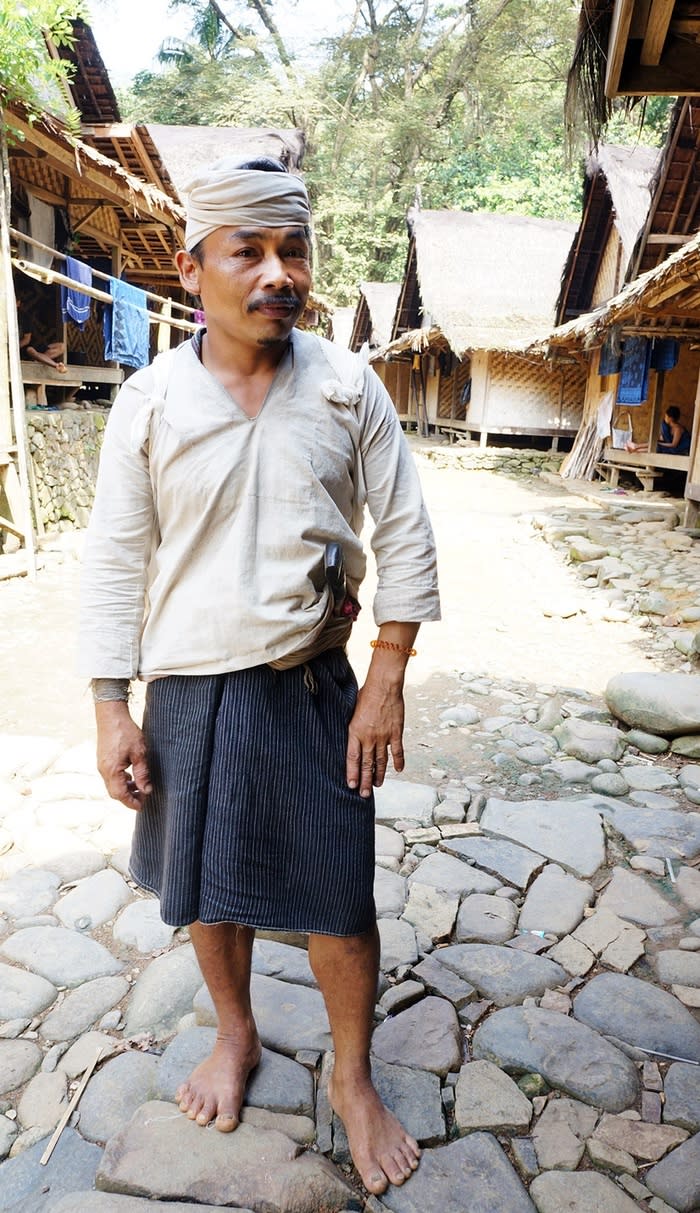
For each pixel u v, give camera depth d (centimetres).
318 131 3152
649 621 570
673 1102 182
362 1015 167
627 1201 160
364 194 3216
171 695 155
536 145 3006
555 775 347
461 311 1809
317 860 154
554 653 514
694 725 364
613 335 1106
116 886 265
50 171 966
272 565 146
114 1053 199
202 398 144
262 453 144
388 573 157
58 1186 166
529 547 844
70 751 358
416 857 283
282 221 137
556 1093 187
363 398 151
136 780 158
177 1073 185
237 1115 173
